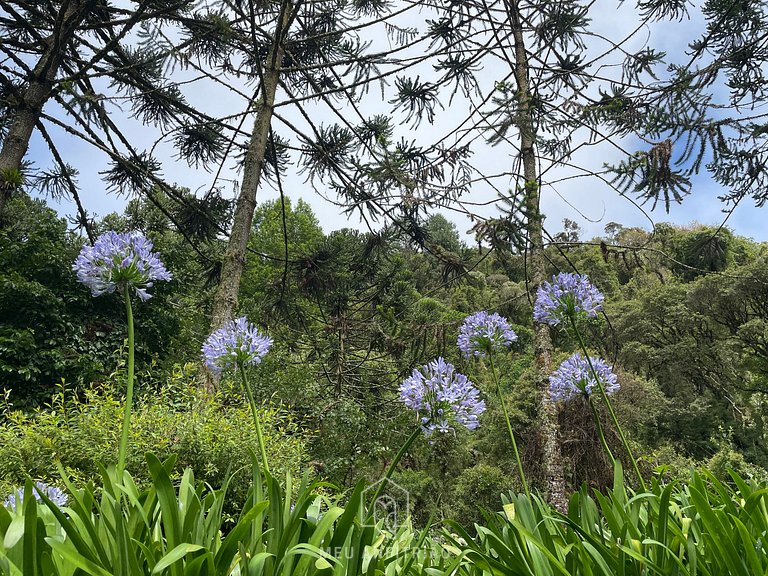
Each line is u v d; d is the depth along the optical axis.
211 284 9.84
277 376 10.83
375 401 11.25
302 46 8.89
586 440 7.06
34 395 9.64
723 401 19.44
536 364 6.48
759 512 2.02
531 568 1.89
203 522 1.68
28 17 8.62
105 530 1.52
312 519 1.73
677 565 1.88
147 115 8.48
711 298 19.42
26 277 10.70
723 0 6.44
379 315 8.93
